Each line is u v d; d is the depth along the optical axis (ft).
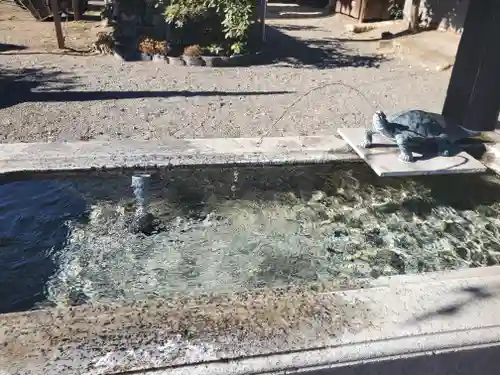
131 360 6.06
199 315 6.88
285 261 10.85
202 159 12.82
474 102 15.29
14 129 17.85
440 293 7.59
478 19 14.64
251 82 25.99
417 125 13.65
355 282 7.84
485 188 13.71
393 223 12.39
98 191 12.36
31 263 10.25
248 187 13.19
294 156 13.42
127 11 30.63
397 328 6.81
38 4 39.19
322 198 13.19
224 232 11.73
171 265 10.49
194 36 30.19
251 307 7.10
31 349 6.14
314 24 44.62
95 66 27.58
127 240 11.16
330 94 24.38
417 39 34.60
